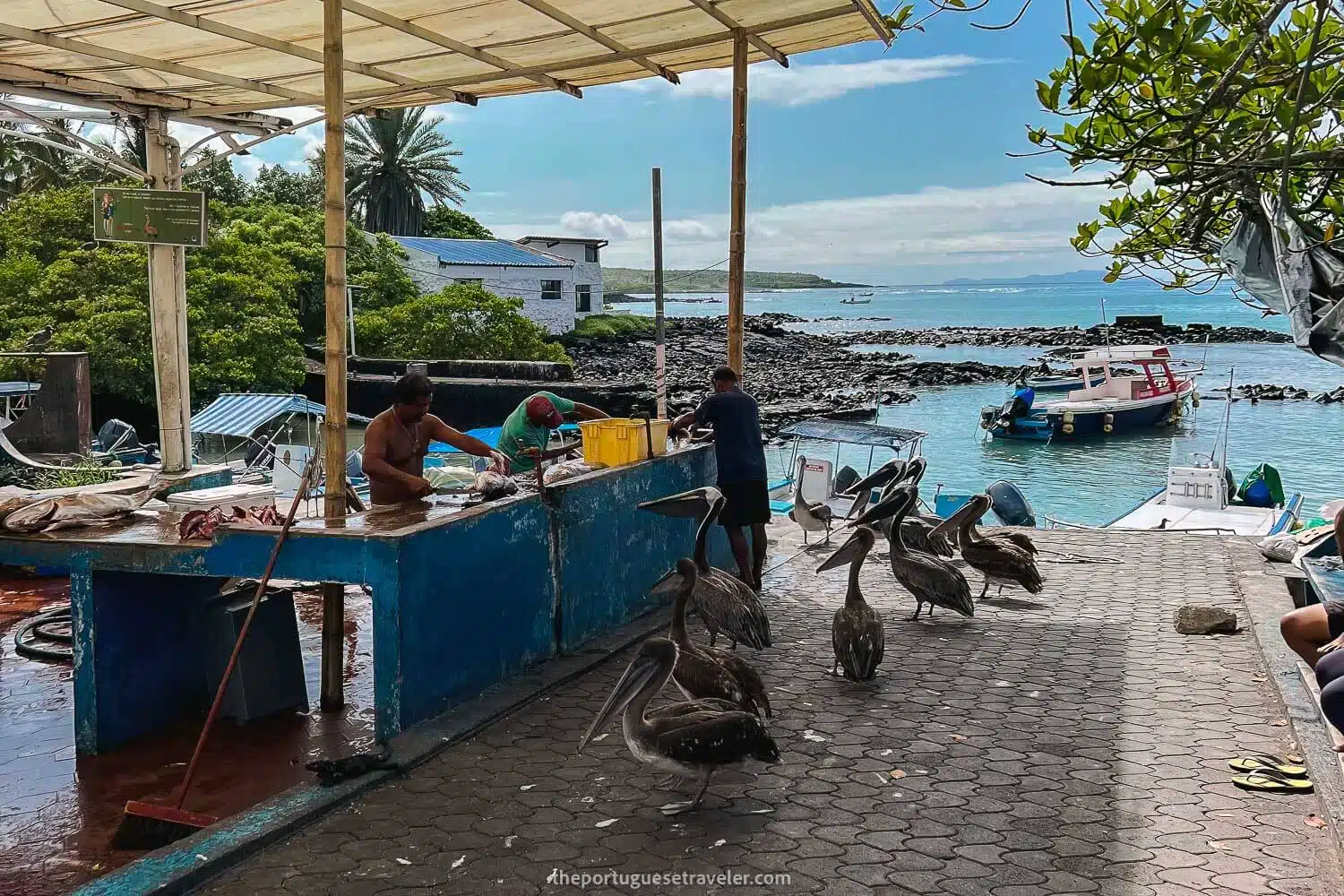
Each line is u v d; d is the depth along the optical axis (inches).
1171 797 215.6
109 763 255.6
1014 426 1571.1
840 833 199.6
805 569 457.4
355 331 1649.9
